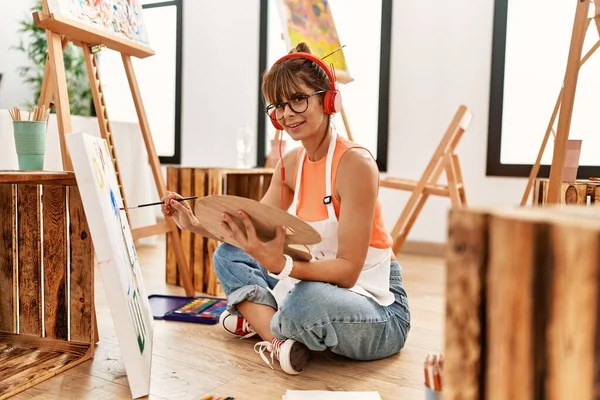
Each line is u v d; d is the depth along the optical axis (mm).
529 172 3004
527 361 462
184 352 1424
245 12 3832
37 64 4516
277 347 1305
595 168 2898
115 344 1481
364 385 1224
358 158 1275
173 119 4262
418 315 1861
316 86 1267
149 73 4324
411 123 3314
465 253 494
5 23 4320
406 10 3285
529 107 3064
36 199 1406
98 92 1795
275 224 1044
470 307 493
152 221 3287
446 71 3203
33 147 1437
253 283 1508
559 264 441
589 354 429
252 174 2533
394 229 2580
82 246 1371
